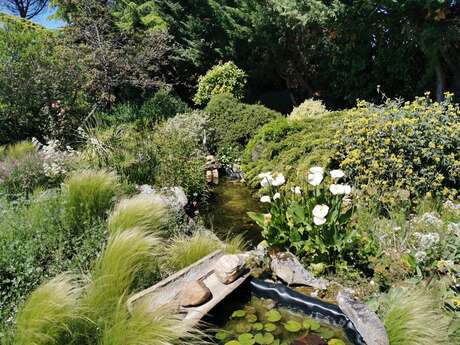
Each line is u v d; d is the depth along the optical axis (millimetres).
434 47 6578
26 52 7656
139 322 2316
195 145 6984
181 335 2305
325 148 5266
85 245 3268
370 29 7664
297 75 10547
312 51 9688
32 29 9172
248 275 3201
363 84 8766
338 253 3314
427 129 4379
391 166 4391
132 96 9844
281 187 4473
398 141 4348
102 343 2268
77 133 7082
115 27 9781
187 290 2875
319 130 6039
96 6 9219
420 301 2518
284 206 3697
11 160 5227
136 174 5602
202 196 5895
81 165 5316
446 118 4488
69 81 7527
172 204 4504
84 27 8828
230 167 7371
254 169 6156
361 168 4539
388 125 4449
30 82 7109
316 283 3205
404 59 7793
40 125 7516
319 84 10500
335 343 2551
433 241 3010
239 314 2902
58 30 9641
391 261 3117
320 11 7348
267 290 3102
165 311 2465
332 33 8086
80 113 7879
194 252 3512
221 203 5738
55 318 2211
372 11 6980
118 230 3242
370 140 4523
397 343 2361
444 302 2650
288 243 3668
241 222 4965
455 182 4410
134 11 10914
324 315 2830
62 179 4953
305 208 3473
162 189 5203
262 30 10062
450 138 4305
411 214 4062
